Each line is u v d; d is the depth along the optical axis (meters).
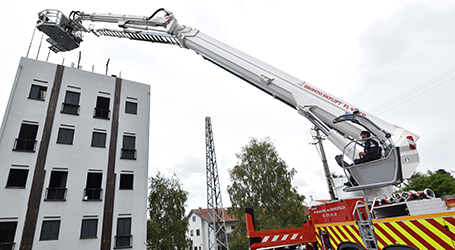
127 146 18.88
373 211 4.92
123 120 19.45
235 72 7.84
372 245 4.75
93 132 17.97
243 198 25.02
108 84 19.94
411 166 4.67
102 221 15.88
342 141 5.93
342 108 5.79
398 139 4.84
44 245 13.92
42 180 15.17
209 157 30.30
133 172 18.19
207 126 31.81
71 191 15.69
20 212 14.04
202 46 8.55
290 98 6.70
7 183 14.32
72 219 15.09
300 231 6.53
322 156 19.30
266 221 22.44
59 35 13.76
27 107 16.42
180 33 9.30
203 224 44.91
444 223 3.53
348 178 5.32
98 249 15.14
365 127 5.21
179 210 26.06
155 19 10.59
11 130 15.48
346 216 5.32
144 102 21.00
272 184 25.12
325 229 6.00
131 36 11.74
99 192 16.59
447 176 19.39
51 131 16.56
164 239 24.30
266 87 7.09
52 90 17.58
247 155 27.08
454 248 3.38
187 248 25.59
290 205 23.20
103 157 17.59
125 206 16.95
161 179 27.56
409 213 4.05
